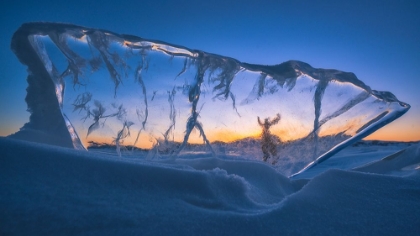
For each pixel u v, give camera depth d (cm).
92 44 242
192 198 134
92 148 248
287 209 125
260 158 252
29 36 234
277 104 254
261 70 250
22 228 103
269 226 115
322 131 257
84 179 133
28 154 140
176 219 115
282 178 211
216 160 216
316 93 253
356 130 254
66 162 141
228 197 140
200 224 113
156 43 247
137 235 105
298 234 111
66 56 242
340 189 144
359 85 251
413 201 135
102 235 104
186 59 250
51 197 118
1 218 105
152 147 247
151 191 134
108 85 249
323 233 113
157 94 250
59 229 105
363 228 116
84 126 247
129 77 249
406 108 252
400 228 116
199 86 249
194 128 249
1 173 126
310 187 144
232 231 111
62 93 245
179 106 249
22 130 236
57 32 236
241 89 252
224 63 248
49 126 240
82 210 114
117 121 249
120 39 243
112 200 123
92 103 248
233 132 253
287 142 256
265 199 161
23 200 114
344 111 255
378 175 161
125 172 142
